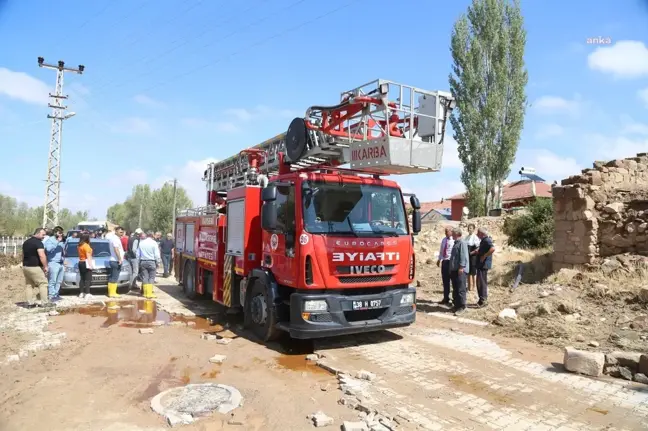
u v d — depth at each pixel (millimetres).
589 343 7363
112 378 5852
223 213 10344
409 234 8070
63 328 8719
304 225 7043
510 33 28906
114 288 12930
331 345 7672
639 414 4871
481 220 21594
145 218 63125
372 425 4426
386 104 7109
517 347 7516
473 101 29375
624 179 11367
